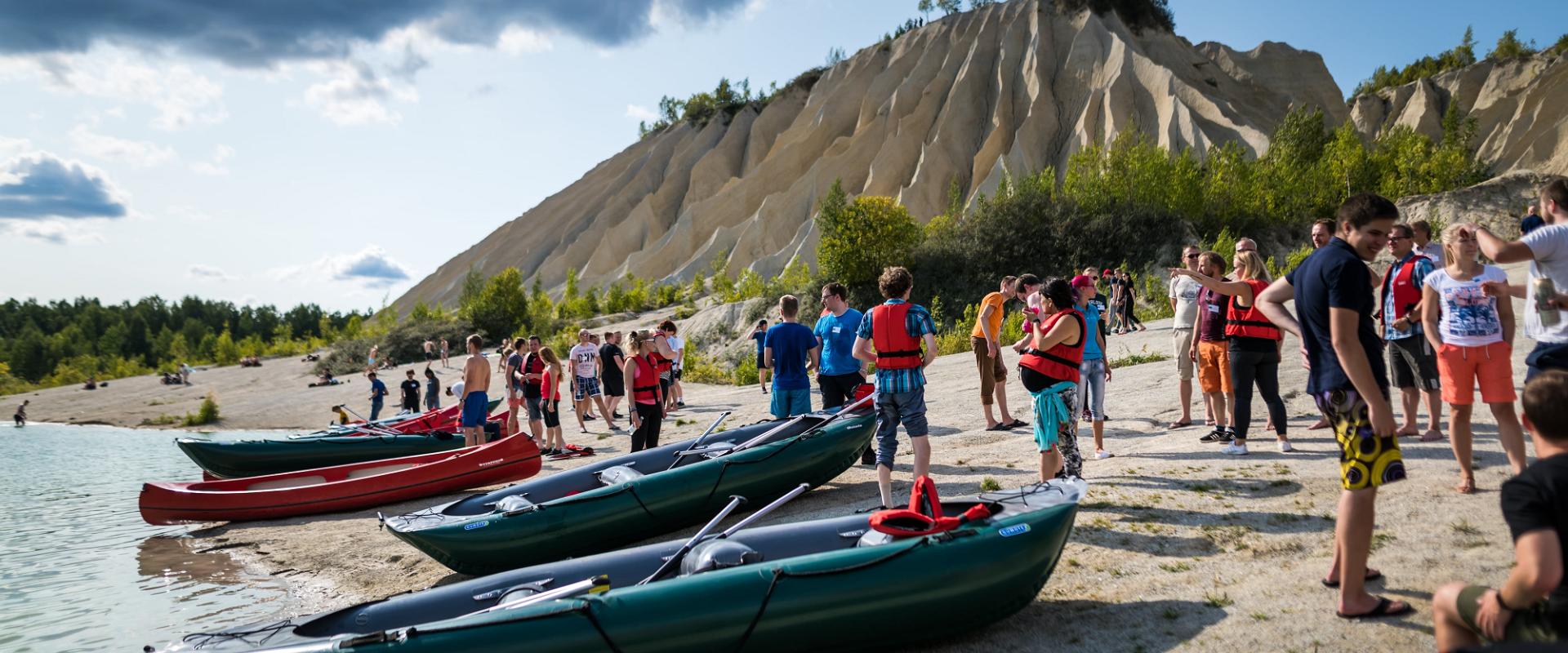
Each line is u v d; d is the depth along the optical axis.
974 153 77.38
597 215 100.25
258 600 7.48
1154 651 4.15
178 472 18.47
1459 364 5.52
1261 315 7.32
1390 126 83.12
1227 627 4.23
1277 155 50.47
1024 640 4.54
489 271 103.38
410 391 25.53
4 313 165.25
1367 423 3.86
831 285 8.85
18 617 7.31
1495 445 6.83
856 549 4.45
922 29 97.50
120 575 8.66
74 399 49.28
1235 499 6.32
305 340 81.00
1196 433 8.79
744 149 100.75
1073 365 6.30
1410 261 7.20
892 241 39.62
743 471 7.55
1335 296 3.74
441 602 4.85
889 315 6.34
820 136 89.25
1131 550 5.61
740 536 5.12
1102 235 37.09
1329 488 6.26
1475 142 75.81
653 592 4.23
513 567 6.99
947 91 84.31
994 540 4.51
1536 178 40.59
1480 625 2.74
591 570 5.07
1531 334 4.99
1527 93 74.00
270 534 9.93
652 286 66.69
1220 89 80.31
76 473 18.30
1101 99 71.69
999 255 38.34
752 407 16.22
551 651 4.02
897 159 77.94
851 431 8.05
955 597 4.39
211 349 96.62
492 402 14.39
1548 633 2.54
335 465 13.21
